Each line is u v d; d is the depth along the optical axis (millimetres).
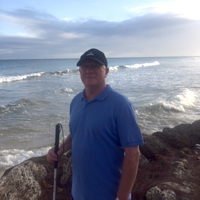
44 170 4062
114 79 29031
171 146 5254
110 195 2092
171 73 37000
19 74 40219
